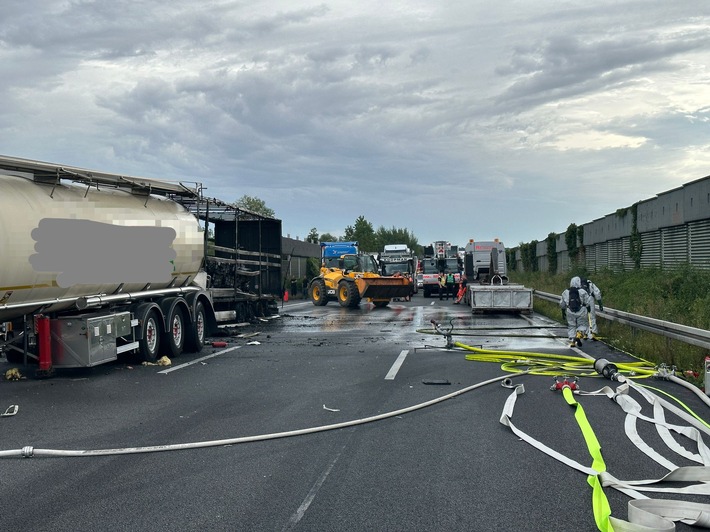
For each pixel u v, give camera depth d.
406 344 18.08
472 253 46.72
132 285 14.34
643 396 10.59
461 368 13.73
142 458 7.40
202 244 17.42
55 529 5.38
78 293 12.66
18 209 11.12
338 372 13.27
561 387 11.09
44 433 8.52
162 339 15.36
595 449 7.46
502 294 28.72
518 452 7.51
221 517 5.61
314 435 8.32
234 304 22.25
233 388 11.59
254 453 7.54
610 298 26.42
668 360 14.20
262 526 5.40
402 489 6.27
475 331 21.55
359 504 5.88
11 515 5.70
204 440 8.12
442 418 9.21
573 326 17.36
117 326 13.33
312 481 6.53
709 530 5.32
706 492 6.09
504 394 10.94
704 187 23.80
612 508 5.77
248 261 23.08
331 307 35.41
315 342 18.73
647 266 30.55
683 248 26.91
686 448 7.64
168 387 11.74
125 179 14.16
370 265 36.22
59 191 12.49
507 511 5.70
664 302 20.55
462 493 6.16
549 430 8.48
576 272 38.41
